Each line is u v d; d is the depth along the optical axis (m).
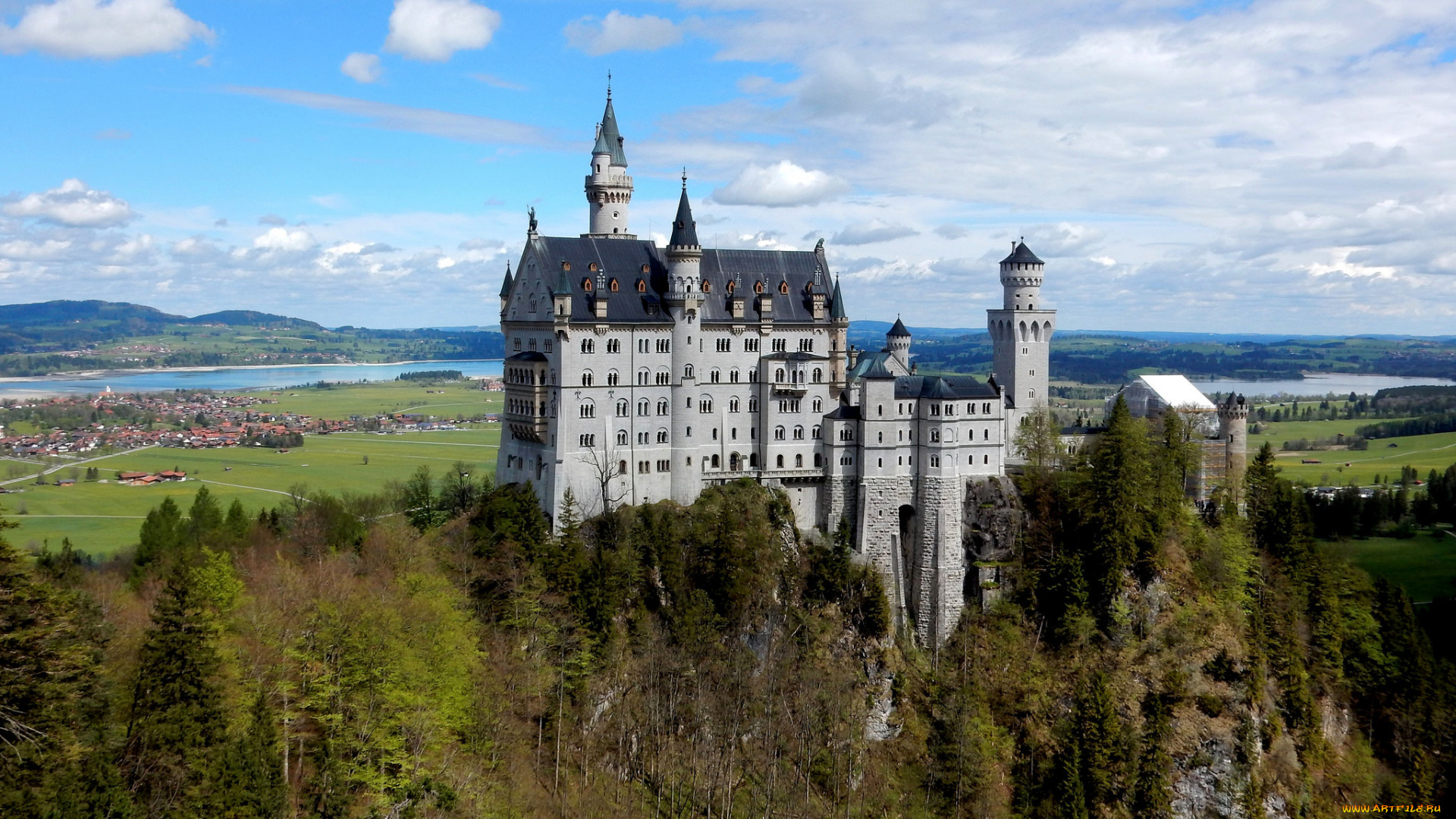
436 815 103.56
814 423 176.38
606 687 139.62
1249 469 194.00
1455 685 185.62
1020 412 199.62
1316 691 176.00
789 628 158.62
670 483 168.88
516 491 163.50
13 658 80.06
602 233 185.50
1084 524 173.00
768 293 175.50
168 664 94.44
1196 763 156.50
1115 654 164.88
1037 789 152.50
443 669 115.88
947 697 161.12
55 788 80.06
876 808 143.38
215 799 88.50
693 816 129.88
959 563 173.00
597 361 161.62
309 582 128.50
